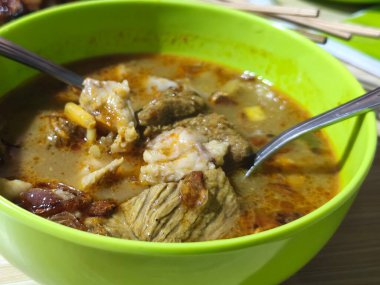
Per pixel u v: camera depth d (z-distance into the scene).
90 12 0.29
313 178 0.24
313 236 0.18
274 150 0.24
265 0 0.41
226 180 0.22
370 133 0.21
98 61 0.30
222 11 0.30
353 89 0.24
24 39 0.27
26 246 0.17
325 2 0.42
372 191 0.27
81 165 0.24
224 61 0.31
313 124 0.23
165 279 0.17
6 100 0.27
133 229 0.21
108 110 0.25
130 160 0.24
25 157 0.24
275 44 0.29
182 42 0.31
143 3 0.29
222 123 0.26
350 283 0.23
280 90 0.30
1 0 0.33
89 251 0.16
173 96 0.27
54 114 0.26
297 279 0.23
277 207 0.23
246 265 0.17
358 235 0.25
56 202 0.21
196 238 0.21
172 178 0.23
